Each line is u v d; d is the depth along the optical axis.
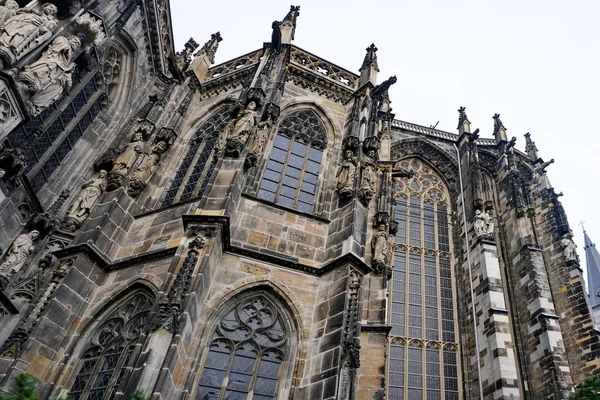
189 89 30.80
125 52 29.78
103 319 19.39
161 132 27.11
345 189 24.33
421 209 41.75
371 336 23.83
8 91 17.80
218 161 22.64
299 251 21.94
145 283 19.38
